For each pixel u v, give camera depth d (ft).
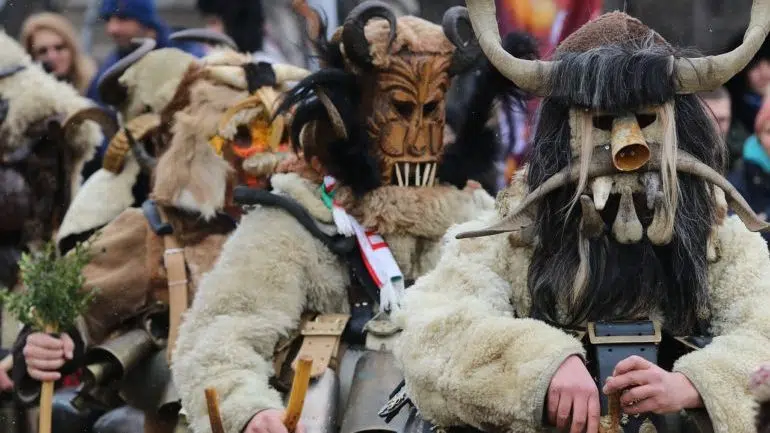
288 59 85.87
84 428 71.15
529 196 40.78
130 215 61.77
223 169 61.00
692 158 40.55
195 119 61.21
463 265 42.37
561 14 73.36
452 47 54.08
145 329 59.93
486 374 39.55
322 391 49.55
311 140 53.26
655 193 39.86
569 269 40.88
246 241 51.19
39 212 73.56
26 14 104.88
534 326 39.91
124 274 60.64
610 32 41.52
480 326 40.24
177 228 60.85
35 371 59.31
